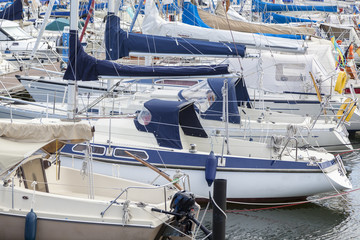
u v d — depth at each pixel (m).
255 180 18.66
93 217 13.31
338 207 19.73
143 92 25.22
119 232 13.34
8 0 47.56
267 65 27.38
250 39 20.34
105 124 19.81
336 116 24.91
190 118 19.80
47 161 16.11
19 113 22.69
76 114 16.09
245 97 25.06
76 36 15.73
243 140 20.27
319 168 18.81
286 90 27.56
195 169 18.36
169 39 16.56
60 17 48.44
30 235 13.16
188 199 13.54
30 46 36.69
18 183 14.70
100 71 15.80
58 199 13.45
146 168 18.36
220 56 16.83
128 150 18.44
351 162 26.00
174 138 18.84
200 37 19.44
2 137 13.71
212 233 14.09
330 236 17.16
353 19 50.84
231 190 18.66
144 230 13.29
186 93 23.08
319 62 27.75
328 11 42.94
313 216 18.75
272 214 18.77
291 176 18.75
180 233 14.02
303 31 31.45
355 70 33.03
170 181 15.39
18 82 29.25
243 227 17.66
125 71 15.78
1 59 33.62
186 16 24.47
